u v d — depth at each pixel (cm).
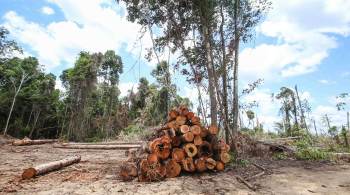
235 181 790
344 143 1684
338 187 733
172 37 1329
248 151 1230
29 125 4266
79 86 3994
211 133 916
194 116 912
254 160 1101
